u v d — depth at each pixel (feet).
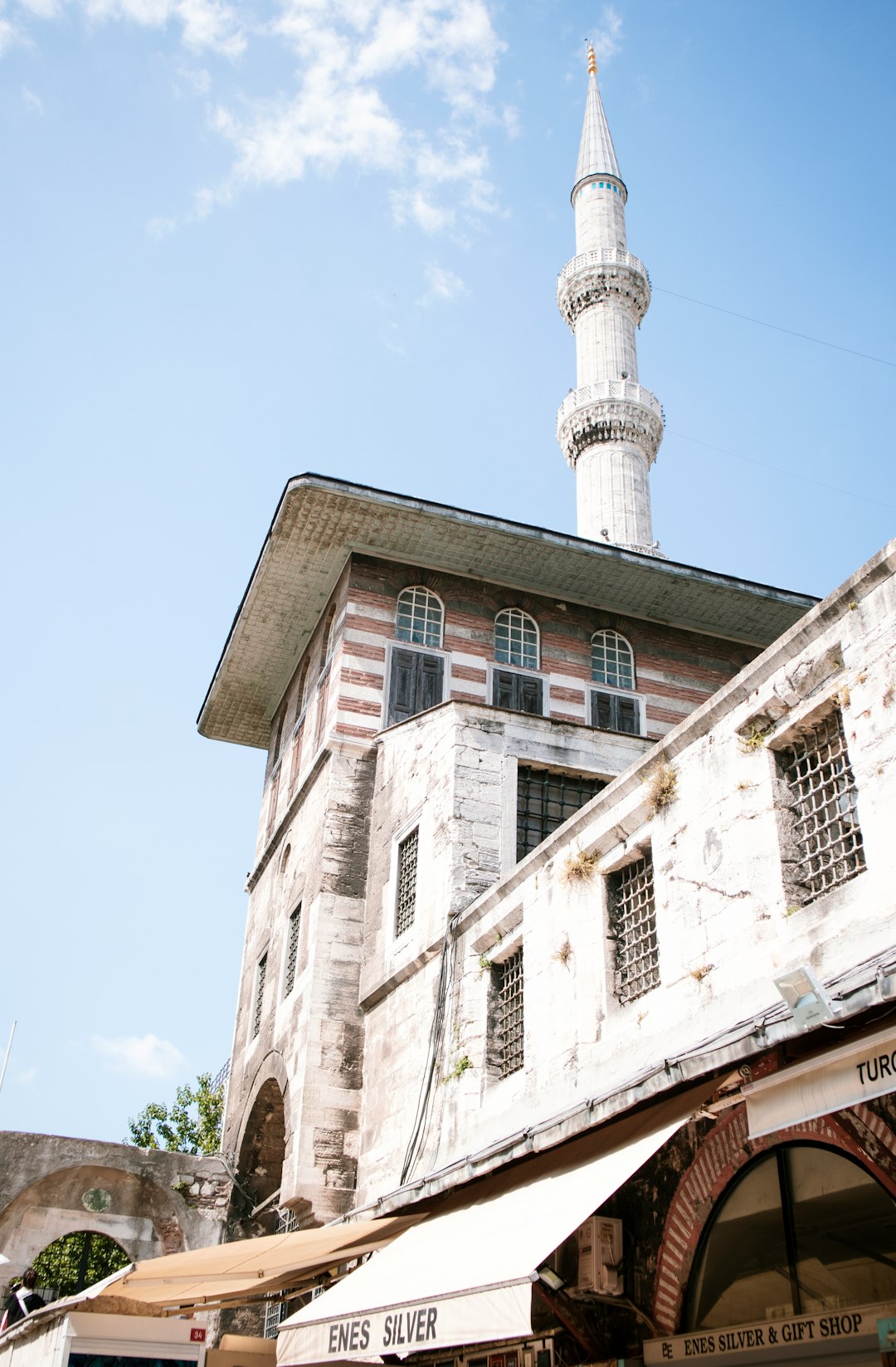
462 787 55.06
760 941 31.86
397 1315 31.78
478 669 75.72
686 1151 33.71
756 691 34.40
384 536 74.90
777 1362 28.45
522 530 74.59
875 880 28.50
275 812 83.71
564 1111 33.06
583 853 41.32
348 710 70.44
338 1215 55.36
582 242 177.27
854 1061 23.38
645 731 78.54
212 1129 116.47
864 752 29.81
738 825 33.83
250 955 80.74
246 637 83.87
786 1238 29.86
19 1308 60.13
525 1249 28.09
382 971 58.54
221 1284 46.91
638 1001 36.65
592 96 197.06
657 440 154.30
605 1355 34.01
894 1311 25.98
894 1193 26.37
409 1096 51.83
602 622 81.35
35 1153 65.62
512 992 46.52
